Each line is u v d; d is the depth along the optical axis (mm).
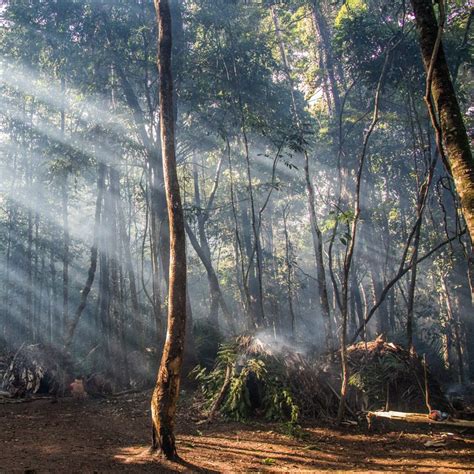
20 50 13844
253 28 15844
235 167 20188
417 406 9188
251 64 14344
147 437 7238
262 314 11867
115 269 12773
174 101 13445
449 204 18719
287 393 8727
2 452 5898
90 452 6113
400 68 12664
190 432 7949
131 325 14633
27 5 12594
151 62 13141
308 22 20844
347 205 18391
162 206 12656
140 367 12328
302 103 19062
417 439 7734
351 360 10031
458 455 6797
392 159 20094
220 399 9125
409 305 10523
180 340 5855
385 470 6023
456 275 18609
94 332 17078
